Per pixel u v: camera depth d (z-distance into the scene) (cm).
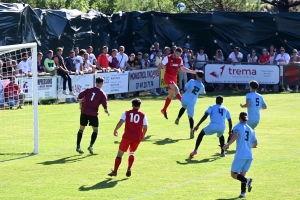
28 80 3219
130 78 3838
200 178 1758
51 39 3753
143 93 4116
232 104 3406
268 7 6738
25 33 3553
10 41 3466
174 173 1823
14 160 2033
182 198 1540
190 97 2398
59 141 2358
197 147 2055
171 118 2944
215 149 2195
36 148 2147
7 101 3062
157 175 1798
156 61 4044
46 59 3434
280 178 1750
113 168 1895
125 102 3569
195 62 4156
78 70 3547
